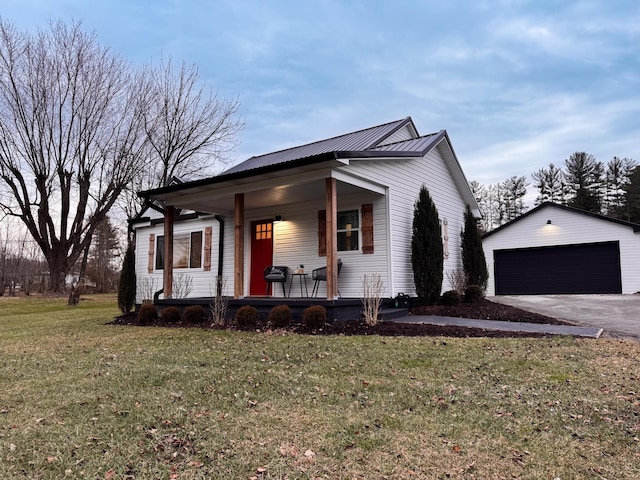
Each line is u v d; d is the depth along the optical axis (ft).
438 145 38.50
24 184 64.75
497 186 131.54
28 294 75.10
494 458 8.57
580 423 10.25
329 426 10.16
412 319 27.22
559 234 53.67
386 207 31.24
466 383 13.34
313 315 23.62
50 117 62.90
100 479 7.89
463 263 40.50
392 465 8.31
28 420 10.81
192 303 30.60
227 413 11.09
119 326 29.22
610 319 26.99
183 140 72.79
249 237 39.42
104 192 69.41
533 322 26.20
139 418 10.81
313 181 27.78
